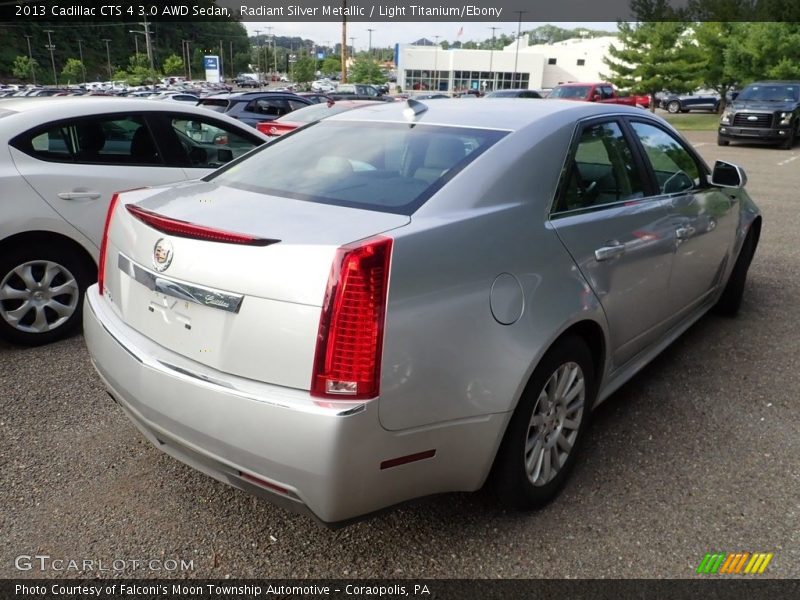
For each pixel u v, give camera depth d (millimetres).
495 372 2303
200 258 2221
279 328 2053
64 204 4363
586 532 2623
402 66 73438
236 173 3053
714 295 4508
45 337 4398
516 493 2598
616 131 3303
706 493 2881
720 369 4160
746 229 4660
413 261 2111
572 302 2635
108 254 2812
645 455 3178
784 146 19312
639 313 3279
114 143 4723
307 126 3457
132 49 133500
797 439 3338
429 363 2131
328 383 2004
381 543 2555
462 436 2270
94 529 2602
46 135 4391
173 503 2771
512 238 2451
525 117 2973
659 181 3545
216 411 2125
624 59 32031
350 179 2676
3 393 3684
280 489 2082
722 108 33375
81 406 3557
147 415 2357
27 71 104125
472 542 2559
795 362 4277
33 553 2467
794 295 5672
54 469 2979
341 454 1982
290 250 2074
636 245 3111
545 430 2701
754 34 26312
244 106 13922
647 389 3881
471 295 2248
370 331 2012
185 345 2291
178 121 5117
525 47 79250
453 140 2801
